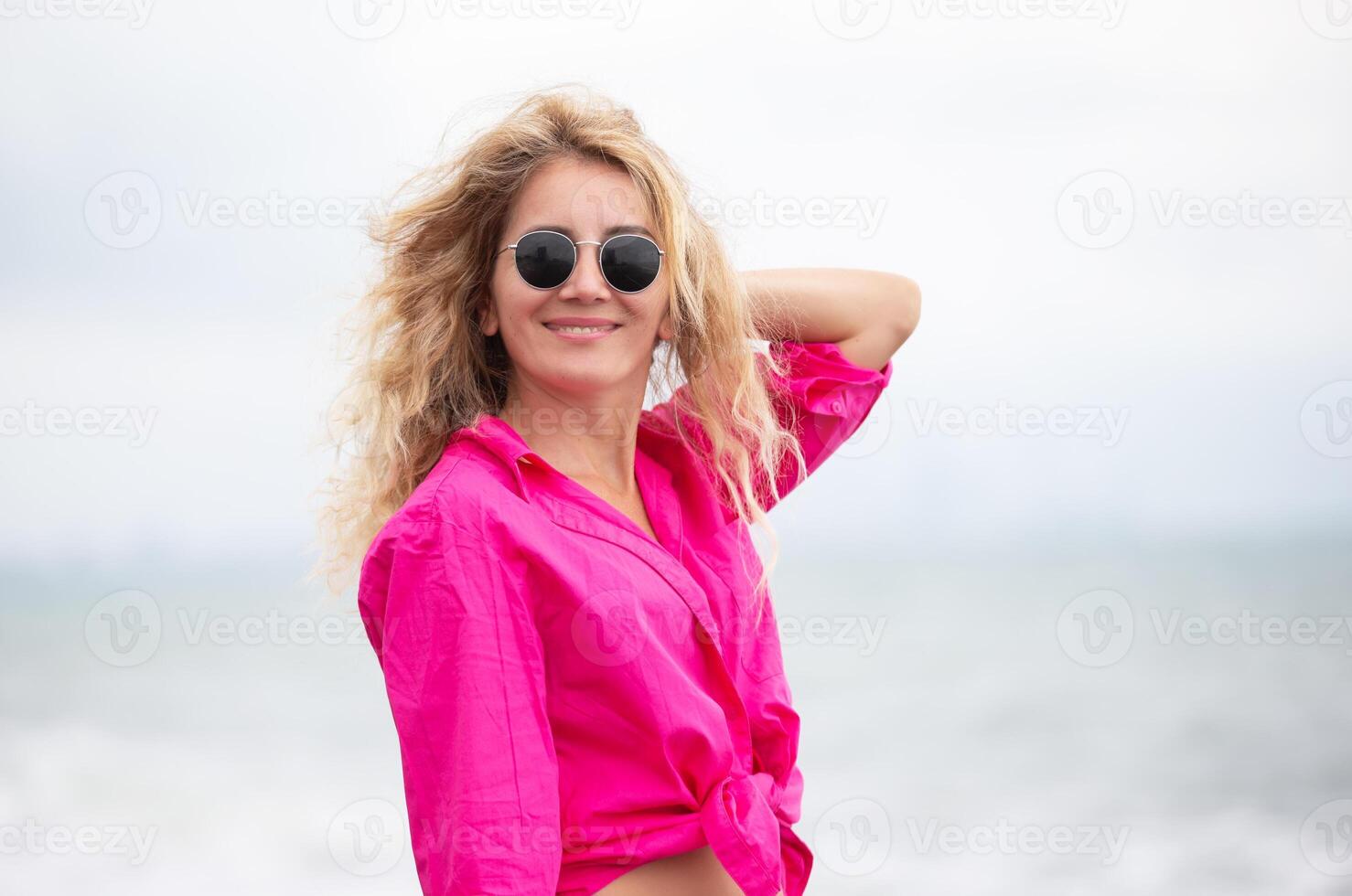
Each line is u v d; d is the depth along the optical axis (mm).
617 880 1806
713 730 1846
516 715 1686
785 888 2102
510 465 1817
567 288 1934
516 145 1991
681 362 2189
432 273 2051
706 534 2119
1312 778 11195
